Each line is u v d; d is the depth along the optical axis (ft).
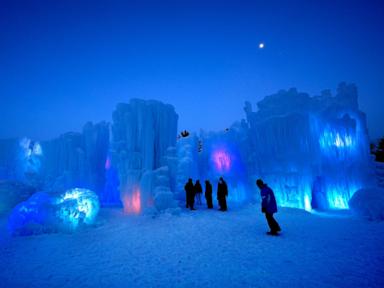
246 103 54.54
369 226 27.32
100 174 61.62
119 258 19.76
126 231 29.40
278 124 46.11
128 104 48.60
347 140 47.32
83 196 34.19
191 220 33.32
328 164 46.11
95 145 61.16
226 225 29.71
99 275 16.35
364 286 12.87
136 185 44.16
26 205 31.14
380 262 16.20
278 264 16.53
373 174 48.70
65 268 18.02
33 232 28.89
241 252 19.48
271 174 46.29
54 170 67.51
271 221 24.30
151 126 47.16
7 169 67.41
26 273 17.28
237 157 55.31
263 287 13.28
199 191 49.83
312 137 43.80
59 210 30.63
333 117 47.37
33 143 71.36
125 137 47.24
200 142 70.54
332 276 14.28
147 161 45.55
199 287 13.74
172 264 17.72
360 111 50.44
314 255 18.04
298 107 47.32
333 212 39.68
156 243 23.61
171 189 46.21
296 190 42.70
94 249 22.70
